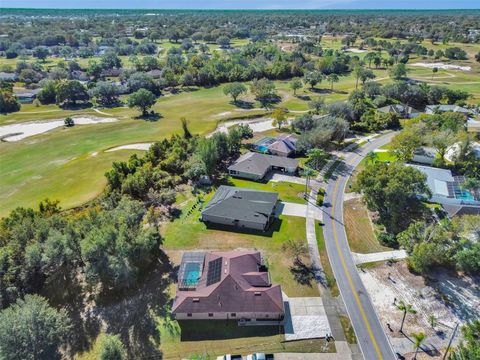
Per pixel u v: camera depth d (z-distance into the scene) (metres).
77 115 131.75
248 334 41.44
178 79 168.12
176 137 94.62
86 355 39.38
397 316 43.59
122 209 54.66
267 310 42.47
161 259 53.38
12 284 44.19
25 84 172.62
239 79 177.75
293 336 41.12
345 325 42.47
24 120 125.19
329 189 73.56
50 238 45.94
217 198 65.94
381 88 139.62
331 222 62.38
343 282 48.91
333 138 96.50
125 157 90.88
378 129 108.31
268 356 38.44
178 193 72.19
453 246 49.84
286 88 164.88
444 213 62.69
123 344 40.44
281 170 81.62
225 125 116.62
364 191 61.50
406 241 52.03
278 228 60.62
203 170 75.56
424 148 87.31
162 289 47.91
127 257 46.19
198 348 39.91
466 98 134.38
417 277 49.44
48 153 96.00
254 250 55.19
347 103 115.56
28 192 74.00
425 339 40.44
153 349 39.91
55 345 39.78
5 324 35.31
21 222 52.69
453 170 78.69
